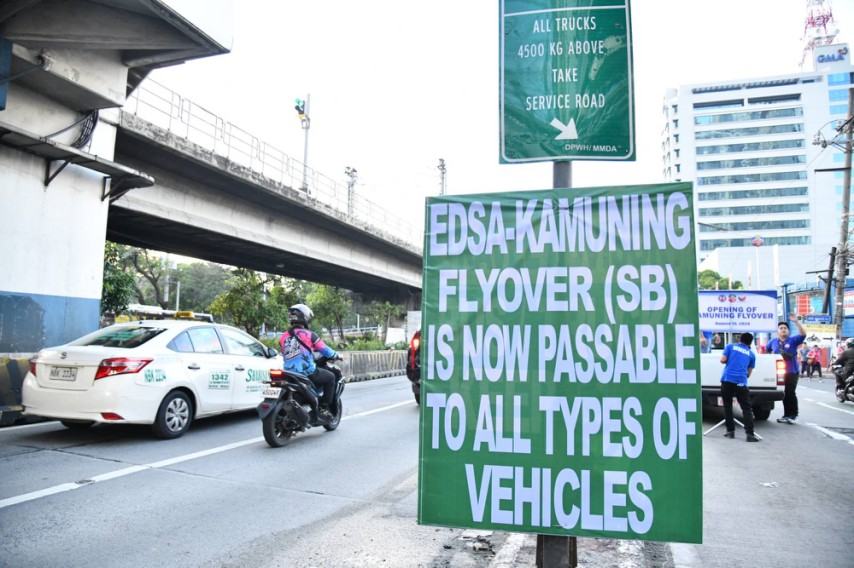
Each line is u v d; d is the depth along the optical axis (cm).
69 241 1059
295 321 777
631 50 331
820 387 2144
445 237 319
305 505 490
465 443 304
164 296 5078
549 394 299
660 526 284
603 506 289
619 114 329
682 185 297
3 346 937
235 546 394
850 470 657
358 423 914
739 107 10094
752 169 9969
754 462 700
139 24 956
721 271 8806
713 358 1013
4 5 840
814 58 10075
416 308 4391
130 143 1538
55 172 1025
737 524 464
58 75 966
